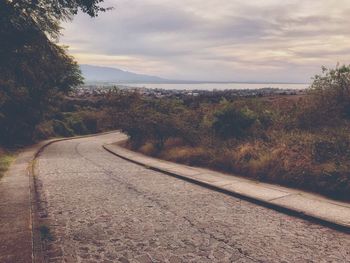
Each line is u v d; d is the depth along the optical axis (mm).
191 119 18125
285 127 13641
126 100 25469
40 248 4926
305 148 10047
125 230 5758
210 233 5605
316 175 8438
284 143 11086
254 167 10320
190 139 16641
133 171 12375
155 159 15984
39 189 9008
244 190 8391
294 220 6293
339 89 13273
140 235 5520
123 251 4887
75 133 48625
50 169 12773
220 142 13977
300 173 8820
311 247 5004
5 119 23047
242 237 5418
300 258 4629
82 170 12539
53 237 5418
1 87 15508
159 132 18109
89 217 6484
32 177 10773
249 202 7652
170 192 8680
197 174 10969
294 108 14711
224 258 4645
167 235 5520
